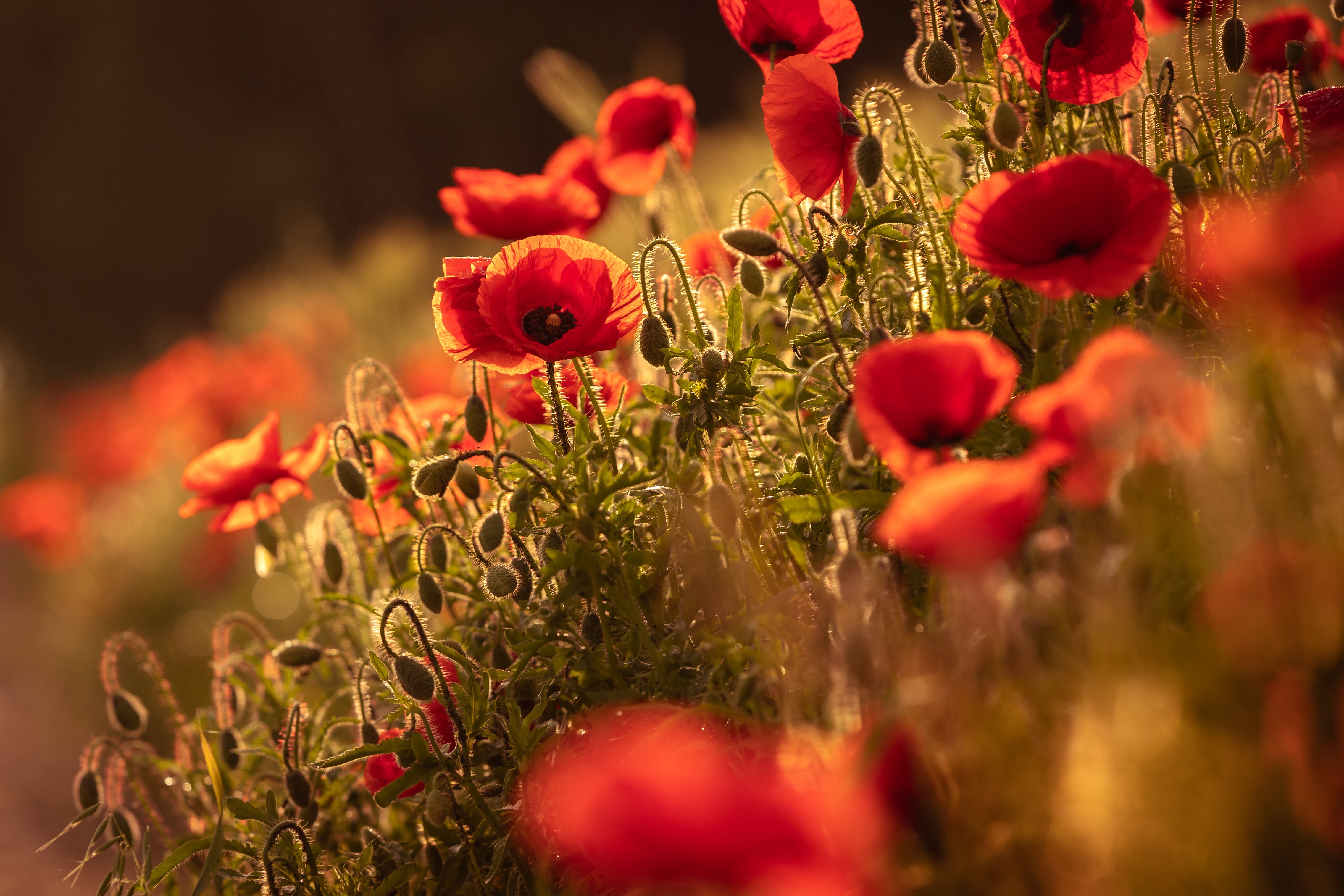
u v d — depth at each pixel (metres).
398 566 2.32
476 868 2.20
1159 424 2.09
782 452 2.30
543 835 2.18
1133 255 2.14
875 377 2.12
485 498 2.34
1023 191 2.15
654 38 15.73
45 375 15.37
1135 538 2.09
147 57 17.95
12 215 18.62
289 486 2.39
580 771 2.15
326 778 2.31
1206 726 2.05
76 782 2.31
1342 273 2.05
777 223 2.30
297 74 18.12
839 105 2.24
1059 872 2.06
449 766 2.20
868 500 2.17
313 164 17.20
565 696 2.22
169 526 4.54
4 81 18.70
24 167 18.48
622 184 2.50
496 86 16.25
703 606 2.20
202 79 18.14
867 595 2.12
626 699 2.19
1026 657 2.08
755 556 2.21
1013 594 2.09
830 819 2.05
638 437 2.27
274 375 4.94
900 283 2.26
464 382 2.39
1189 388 2.09
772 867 2.04
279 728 2.35
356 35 16.88
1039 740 2.08
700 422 2.21
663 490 2.20
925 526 2.07
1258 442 2.10
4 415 10.31
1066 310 2.20
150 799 2.42
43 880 3.09
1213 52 2.25
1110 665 2.07
